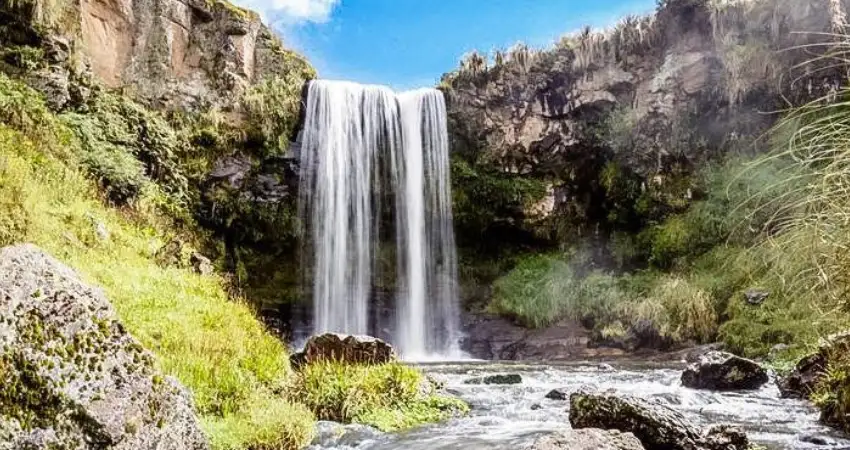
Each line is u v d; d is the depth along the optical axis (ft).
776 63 50.24
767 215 39.37
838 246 11.87
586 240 60.80
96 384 9.67
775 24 50.24
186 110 51.70
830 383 21.71
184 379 19.48
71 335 9.75
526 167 61.00
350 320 56.70
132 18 50.80
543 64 59.93
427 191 60.18
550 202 61.00
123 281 28.32
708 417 21.68
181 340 22.79
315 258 55.72
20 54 40.96
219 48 54.44
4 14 41.37
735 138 53.78
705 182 54.24
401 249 59.06
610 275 56.03
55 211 31.24
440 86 61.62
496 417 22.81
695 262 51.80
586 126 59.31
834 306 14.44
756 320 41.52
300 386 23.52
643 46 56.95
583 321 53.31
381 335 57.77
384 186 59.16
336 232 56.59
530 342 52.95
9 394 8.77
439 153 60.49
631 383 31.19
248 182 53.42
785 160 24.23
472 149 61.05
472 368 40.40
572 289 55.31
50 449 8.78
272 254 56.08
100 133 42.80
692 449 15.25
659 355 45.85
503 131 60.49
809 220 13.29
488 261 62.80
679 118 55.57
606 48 58.18
